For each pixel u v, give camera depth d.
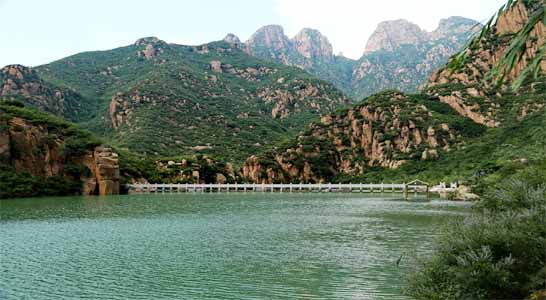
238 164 192.88
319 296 24.98
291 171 169.75
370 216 65.25
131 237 45.75
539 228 19.73
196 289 26.61
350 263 33.00
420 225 54.00
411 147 158.00
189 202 96.12
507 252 19.11
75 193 117.88
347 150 174.88
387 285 26.97
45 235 47.06
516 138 117.94
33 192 108.44
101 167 123.25
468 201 89.69
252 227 53.59
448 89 178.75
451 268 18.66
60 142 122.44
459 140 152.12
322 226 54.16
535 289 17.72
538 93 155.50
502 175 62.22
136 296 25.42
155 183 148.00
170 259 34.84
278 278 28.95
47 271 31.00
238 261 34.00
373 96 188.12
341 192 138.25
